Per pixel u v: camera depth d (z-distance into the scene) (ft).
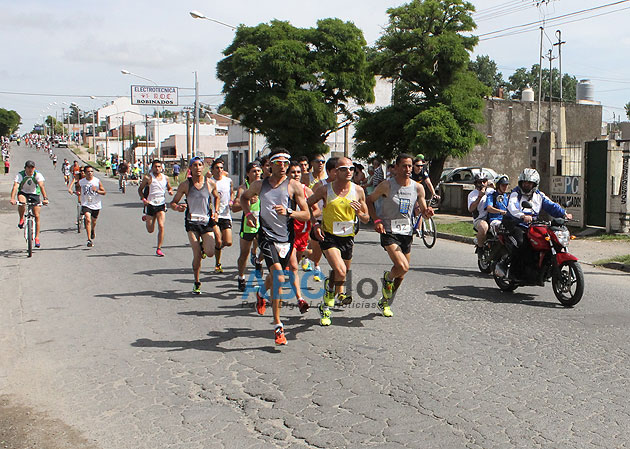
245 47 78.48
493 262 29.94
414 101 70.23
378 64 70.33
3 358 19.94
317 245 27.45
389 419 14.87
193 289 29.27
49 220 64.34
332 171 23.76
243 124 82.38
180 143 235.61
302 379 17.65
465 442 13.62
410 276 33.53
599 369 18.42
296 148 77.41
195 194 28.19
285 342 20.66
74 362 19.45
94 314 25.32
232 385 17.28
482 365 18.74
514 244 27.89
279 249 21.15
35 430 14.69
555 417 14.94
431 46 66.18
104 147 331.77
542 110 126.21
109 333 22.57
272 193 21.22
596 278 33.71
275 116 76.33
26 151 335.67
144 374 18.28
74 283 31.65
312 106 74.79
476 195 34.94
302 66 76.13
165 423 14.90
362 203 22.94
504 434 14.02
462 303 27.02
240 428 14.53
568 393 16.49
